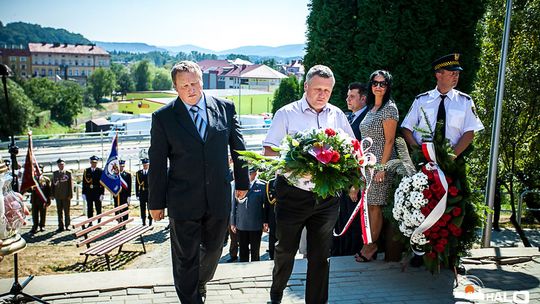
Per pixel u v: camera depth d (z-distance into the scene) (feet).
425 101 16.20
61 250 37.50
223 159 12.39
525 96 36.27
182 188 12.05
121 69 593.42
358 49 25.52
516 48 37.27
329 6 26.40
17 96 208.95
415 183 14.42
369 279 15.19
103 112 400.88
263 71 269.85
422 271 15.85
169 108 12.19
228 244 38.04
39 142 120.26
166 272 14.99
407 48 23.93
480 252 17.40
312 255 12.21
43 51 549.13
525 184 38.06
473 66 24.17
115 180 48.01
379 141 15.79
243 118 144.97
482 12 23.82
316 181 10.90
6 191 12.81
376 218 16.37
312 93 12.08
